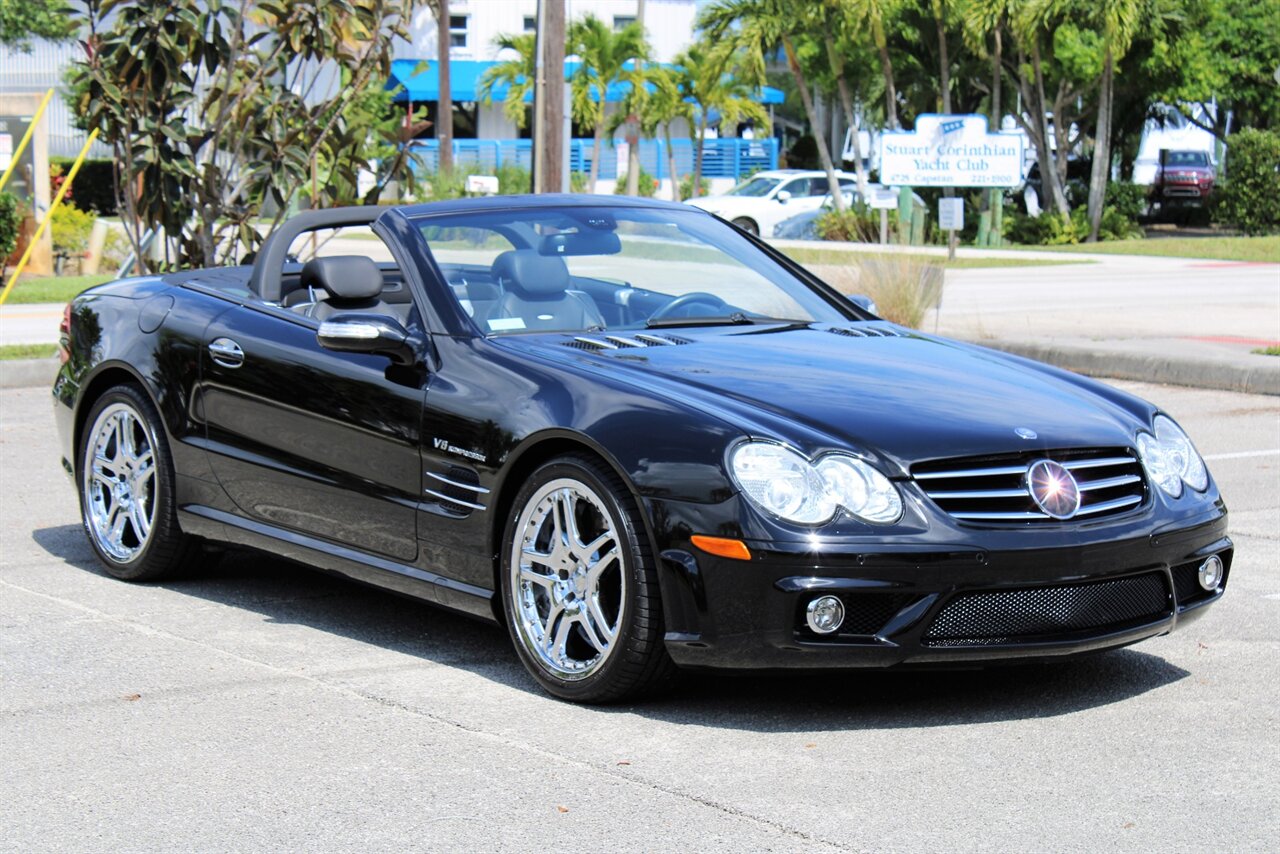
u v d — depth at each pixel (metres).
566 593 4.61
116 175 11.37
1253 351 12.37
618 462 4.40
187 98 11.13
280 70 11.58
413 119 11.85
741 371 4.79
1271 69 37.22
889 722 4.44
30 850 3.54
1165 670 4.98
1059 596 4.36
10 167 19.06
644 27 38.81
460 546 4.89
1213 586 4.83
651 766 4.07
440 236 5.53
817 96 47.03
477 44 44.22
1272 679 4.88
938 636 4.26
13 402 11.02
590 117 38.38
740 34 32.28
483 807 3.79
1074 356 12.80
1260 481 8.16
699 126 41.84
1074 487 4.41
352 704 4.61
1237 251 27.38
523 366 4.86
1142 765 4.08
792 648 4.18
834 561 4.14
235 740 4.29
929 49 36.03
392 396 5.11
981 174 24.27
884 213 24.42
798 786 3.92
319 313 5.75
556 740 4.28
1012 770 4.04
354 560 5.32
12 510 7.51
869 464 4.27
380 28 11.48
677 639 4.31
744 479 4.23
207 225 11.35
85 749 4.21
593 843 3.56
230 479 5.75
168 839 3.60
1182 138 46.53
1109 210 33.81
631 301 5.54
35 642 5.28
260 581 6.22
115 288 6.51
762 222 32.81
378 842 3.57
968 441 4.37
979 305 17.77
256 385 5.60
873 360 5.05
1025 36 32.16
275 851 3.53
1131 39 32.78
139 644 5.27
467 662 5.07
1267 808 3.78
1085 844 3.55
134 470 6.16
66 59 37.91
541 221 5.74
